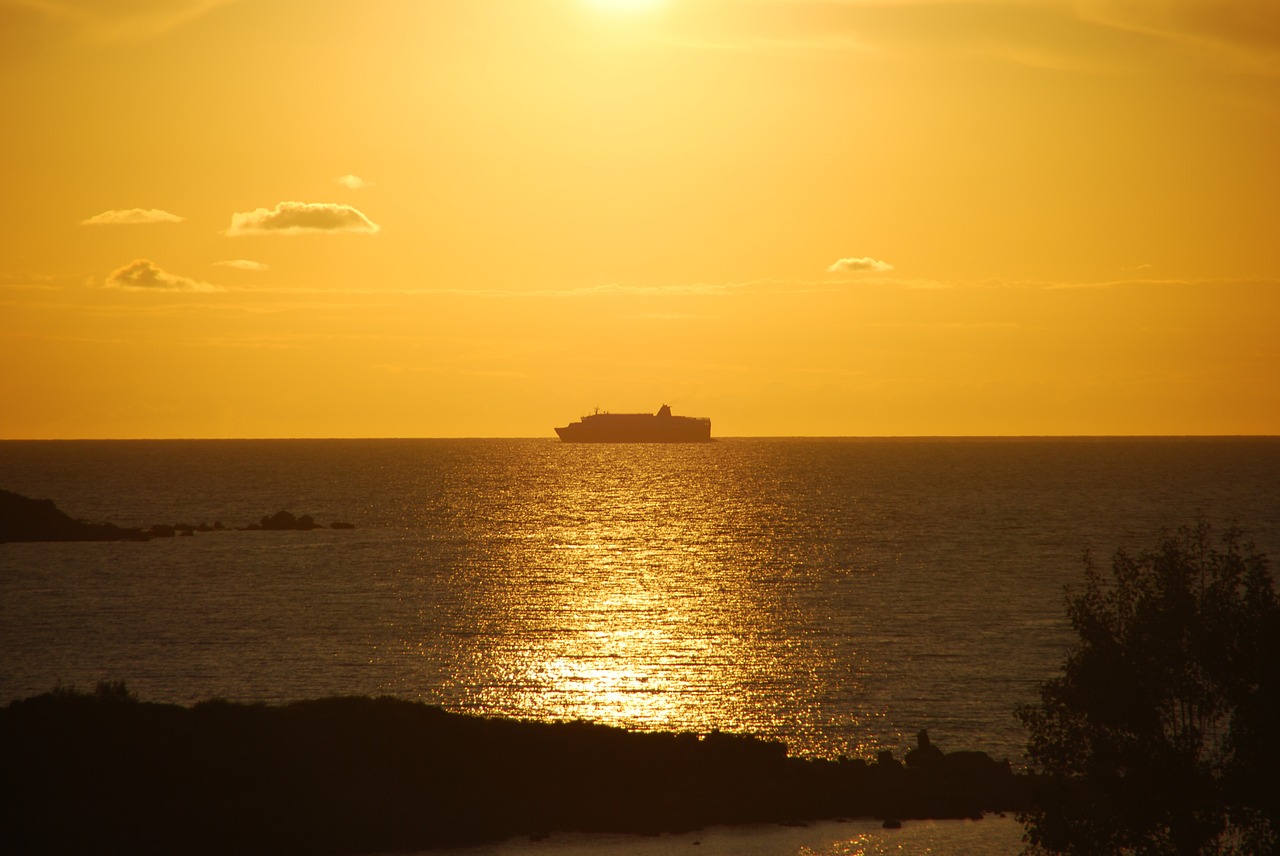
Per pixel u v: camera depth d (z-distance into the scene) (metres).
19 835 127.94
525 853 137.12
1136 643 101.81
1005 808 153.25
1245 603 101.69
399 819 142.50
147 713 155.50
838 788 158.50
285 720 159.75
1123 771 102.75
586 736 169.38
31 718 150.62
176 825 135.00
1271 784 94.69
